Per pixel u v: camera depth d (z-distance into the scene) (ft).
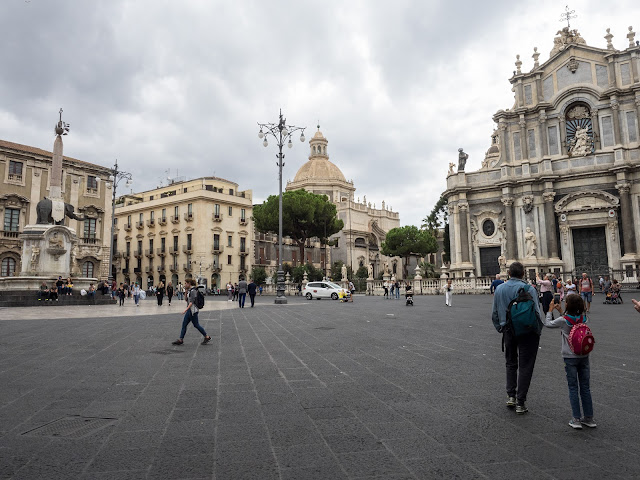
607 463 12.44
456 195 149.18
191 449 13.50
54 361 27.66
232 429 15.25
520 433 14.80
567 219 130.82
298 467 12.23
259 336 39.52
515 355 17.65
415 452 13.26
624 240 121.39
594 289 120.47
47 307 86.74
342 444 13.89
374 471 11.97
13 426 15.60
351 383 21.71
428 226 226.79
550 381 21.95
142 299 142.72
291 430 15.14
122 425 15.69
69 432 14.99
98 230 169.17
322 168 309.01
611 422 15.85
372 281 160.56
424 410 17.31
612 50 128.47
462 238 146.00
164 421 16.11
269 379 22.65
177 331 43.55
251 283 86.28
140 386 21.27
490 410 17.29
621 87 127.34
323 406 17.90
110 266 146.30
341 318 57.67
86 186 166.91
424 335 39.50
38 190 152.66
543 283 60.18
